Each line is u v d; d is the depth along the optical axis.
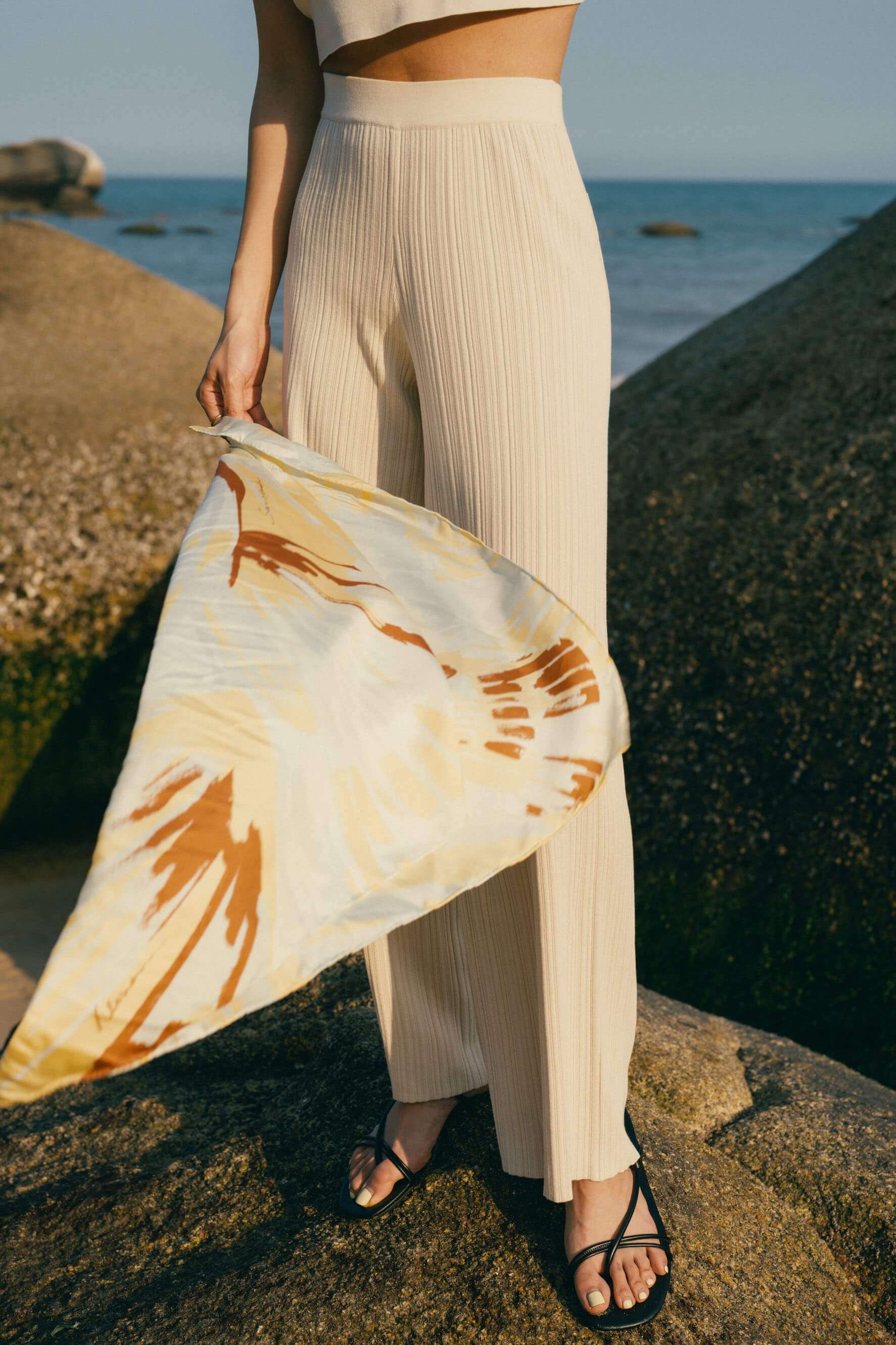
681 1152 1.43
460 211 1.00
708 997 2.71
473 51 0.99
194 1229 1.41
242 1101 1.77
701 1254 1.24
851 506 3.23
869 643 2.90
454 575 0.94
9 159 45.53
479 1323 1.12
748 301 4.94
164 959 0.67
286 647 0.82
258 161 1.23
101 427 5.42
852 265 4.26
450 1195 1.29
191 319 6.66
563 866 1.07
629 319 27.55
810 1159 1.46
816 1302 1.23
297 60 1.19
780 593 3.16
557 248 1.01
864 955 2.57
